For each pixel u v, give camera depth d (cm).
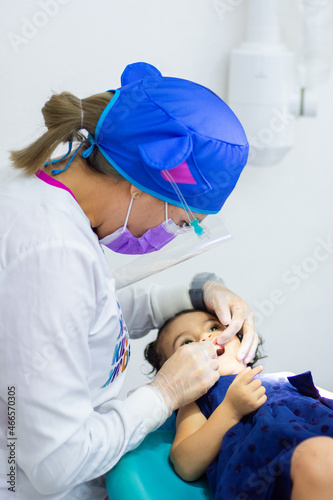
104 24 169
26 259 88
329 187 195
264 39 166
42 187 96
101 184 101
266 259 200
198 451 111
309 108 171
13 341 88
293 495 97
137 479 107
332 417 108
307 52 166
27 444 91
